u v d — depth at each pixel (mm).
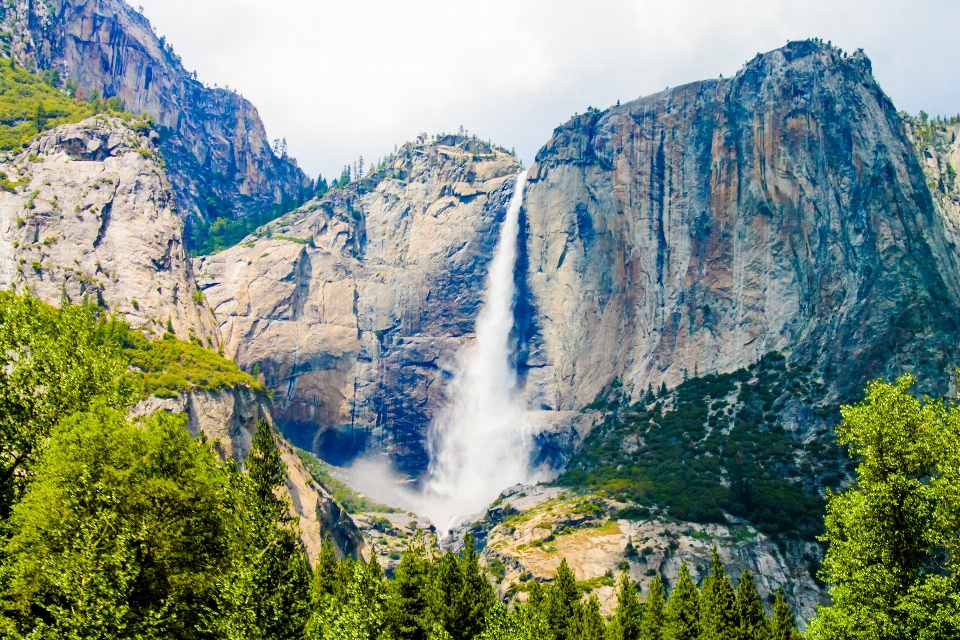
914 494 46938
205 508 49594
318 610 56781
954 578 45812
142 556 46219
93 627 41906
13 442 52625
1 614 43250
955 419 47406
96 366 57812
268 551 54250
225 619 48938
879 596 46312
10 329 56844
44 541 44938
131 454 47969
